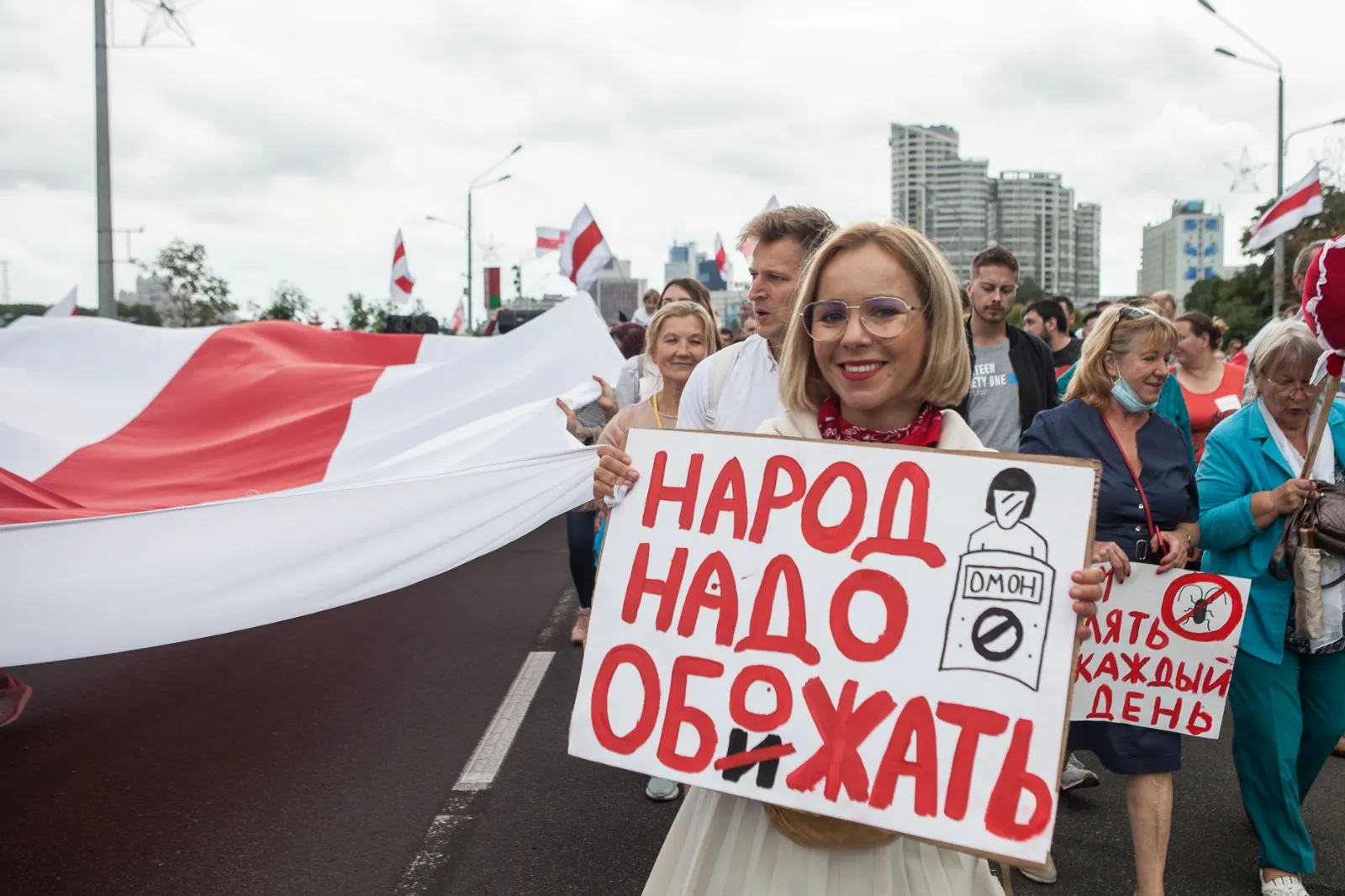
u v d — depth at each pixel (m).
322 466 4.98
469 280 37.28
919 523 1.83
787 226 2.85
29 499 3.99
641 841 3.63
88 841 3.60
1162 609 3.18
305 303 29.31
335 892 3.26
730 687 1.88
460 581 7.69
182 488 4.68
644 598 1.97
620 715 1.93
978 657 1.75
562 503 4.11
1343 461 3.33
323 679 5.38
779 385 2.05
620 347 7.43
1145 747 3.13
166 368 5.65
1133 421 3.39
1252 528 3.24
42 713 4.91
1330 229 29.84
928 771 1.74
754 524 1.94
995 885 1.99
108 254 14.09
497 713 4.86
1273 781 3.21
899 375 1.88
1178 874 3.40
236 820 3.76
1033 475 1.78
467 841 3.61
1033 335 4.83
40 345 5.55
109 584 3.23
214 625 3.38
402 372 5.65
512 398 5.57
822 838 1.82
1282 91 22.50
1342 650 3.28
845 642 1.83
